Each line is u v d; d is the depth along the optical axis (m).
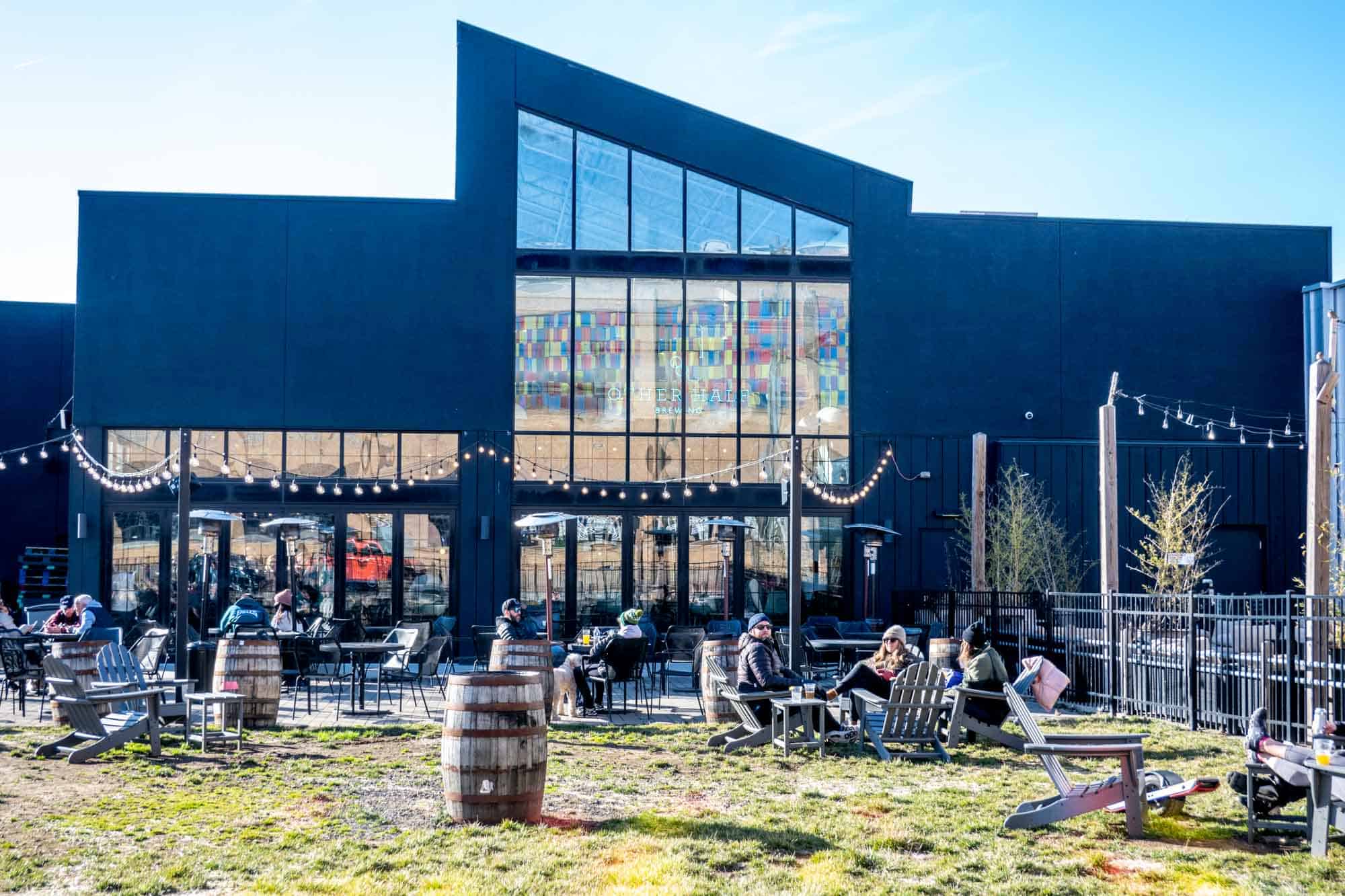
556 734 12.43
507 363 23.95
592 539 23.78
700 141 24.48
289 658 14.73
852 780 10.00
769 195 24.59
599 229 24.30
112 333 23.36
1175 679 13.61
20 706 14.80
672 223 24.42
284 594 18.16
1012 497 23.58
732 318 24.42
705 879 6.69
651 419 24.16
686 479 24.02
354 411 23.66
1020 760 11.14
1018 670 17.03
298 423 23.56
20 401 28.16
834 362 24.53
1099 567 24.50
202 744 11.05
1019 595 17.31
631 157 24.45
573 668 14.89
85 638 14.99
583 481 23.91
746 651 12.09
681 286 24.36
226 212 23.77
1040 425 24.73
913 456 24.39
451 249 24.03
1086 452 24.70
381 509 23.58
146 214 23.59
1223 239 25.42
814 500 24.12
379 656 16.81
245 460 23.56
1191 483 24.72
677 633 17.17
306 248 23.86
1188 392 25.11
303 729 12.51
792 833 7.82
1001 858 7.25
